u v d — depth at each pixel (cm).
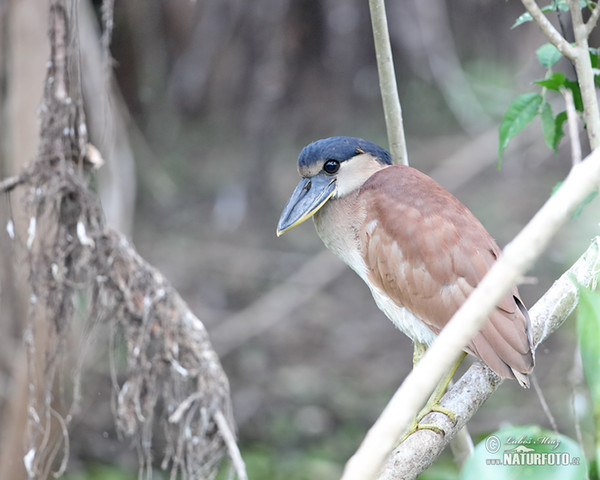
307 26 1416
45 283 737
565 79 584
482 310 269
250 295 1689
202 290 1688
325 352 1572
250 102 1504
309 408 1413
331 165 659
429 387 268
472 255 561
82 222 731
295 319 1661
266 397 1445
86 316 767
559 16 602
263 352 1577
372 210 616
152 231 1788
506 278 269
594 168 271
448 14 1505
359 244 623
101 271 739
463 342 269
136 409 741
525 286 1530
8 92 1045
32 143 962
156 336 752
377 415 1395
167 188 1697
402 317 598
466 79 1514
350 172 657
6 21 1055
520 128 605
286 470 1248
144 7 1413
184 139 1630
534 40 1299
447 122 1802
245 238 1786
